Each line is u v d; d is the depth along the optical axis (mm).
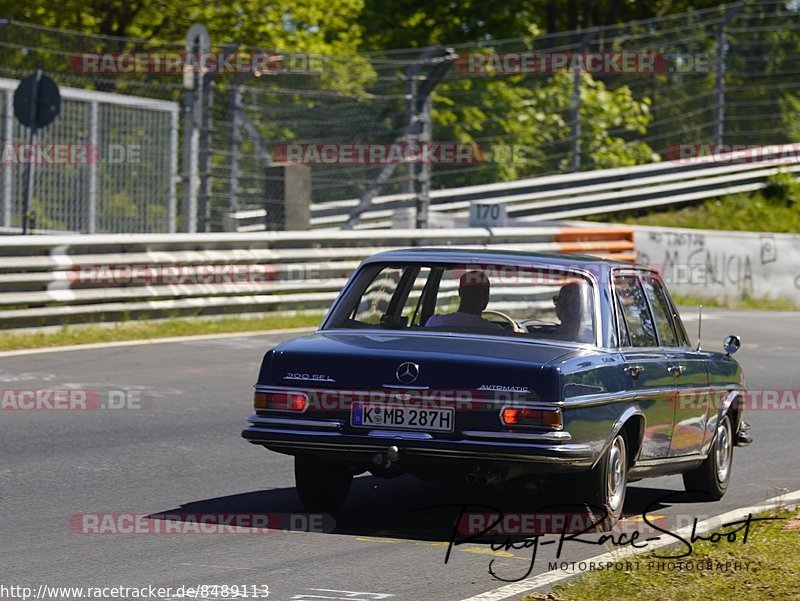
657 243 49031
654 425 15945
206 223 40469
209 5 58750
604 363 14828
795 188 63812
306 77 44031
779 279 51781
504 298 15750
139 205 39438
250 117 43094
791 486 19078
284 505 16203
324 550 13695
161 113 39906
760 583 12188
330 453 14469
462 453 13906
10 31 38531
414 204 46562
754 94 60906
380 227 48094
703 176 62344
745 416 26188
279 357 14750
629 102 58500
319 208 45031
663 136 60250
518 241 44188
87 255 32562
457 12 78250
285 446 14602
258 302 36906
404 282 16094
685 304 48719
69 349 30156
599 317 15422
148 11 58625
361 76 44688
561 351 14656
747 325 42219
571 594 11781
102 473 17953
